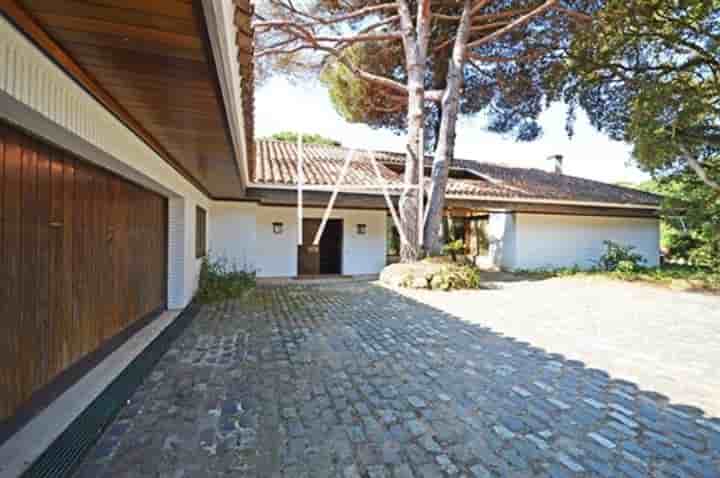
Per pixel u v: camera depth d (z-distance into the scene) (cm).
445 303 809
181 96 277
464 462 241
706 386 370
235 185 807
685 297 916
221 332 549
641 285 1109
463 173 1623
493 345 505
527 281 1188
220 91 265
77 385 348
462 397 339
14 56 194
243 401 324
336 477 225
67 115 256
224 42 201
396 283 1036
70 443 253
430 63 1284
